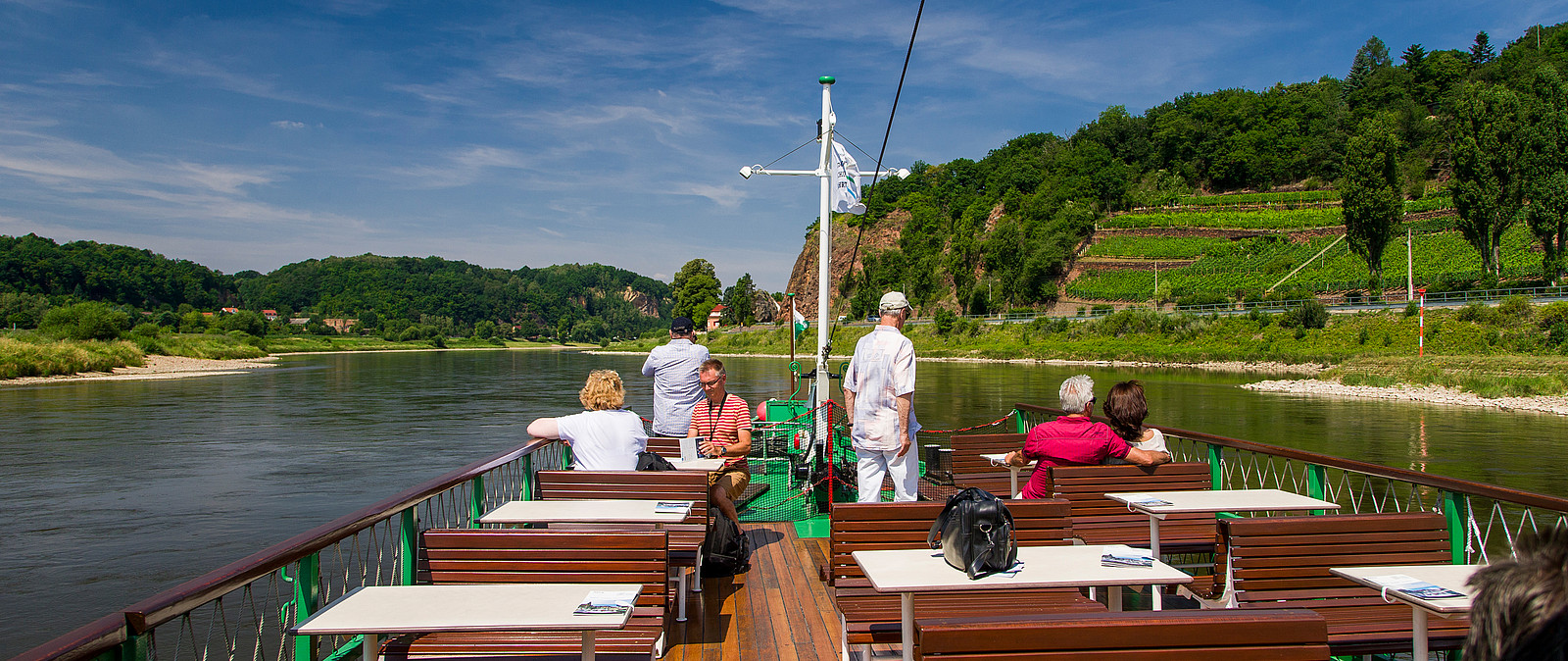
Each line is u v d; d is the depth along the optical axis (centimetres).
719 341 10988
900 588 278
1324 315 5500
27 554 1205
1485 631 139
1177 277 8838
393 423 2856
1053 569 302
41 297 13500
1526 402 3058
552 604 270
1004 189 12756
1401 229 8119
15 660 189
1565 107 5425
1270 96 12406
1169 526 496
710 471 534
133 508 1496
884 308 534
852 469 751
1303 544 345
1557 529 136
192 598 243
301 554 299
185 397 3988
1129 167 12438
